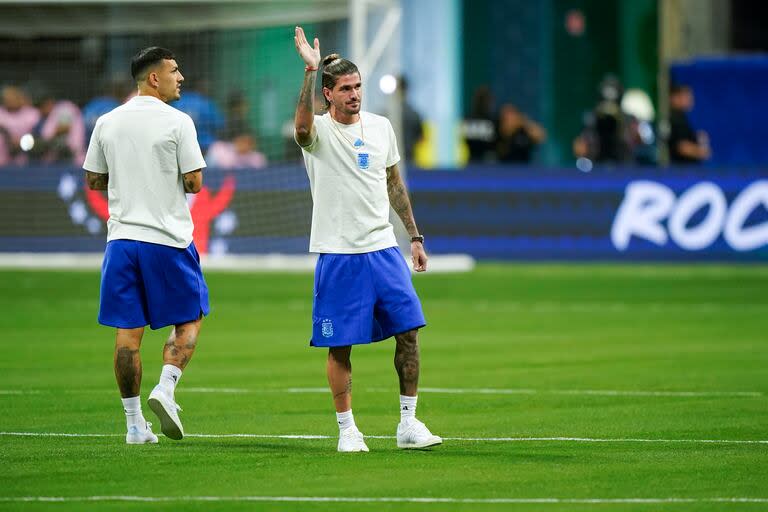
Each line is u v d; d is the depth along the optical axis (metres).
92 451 22.62
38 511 18.14
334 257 22.83
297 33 22.53
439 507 18.38
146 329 43.12
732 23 95.38
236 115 66.25
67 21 65.06
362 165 22.91
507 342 39.66
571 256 67.44
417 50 90.06
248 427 25.34
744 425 25.52
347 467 21.20
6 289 55.25
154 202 23.47
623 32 93.50
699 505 18.53
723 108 77.69
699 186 67.12
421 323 22.89
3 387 30.52
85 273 61.44
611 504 18.58
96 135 23.78
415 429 22.84
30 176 65.56
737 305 50.44
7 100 66.12
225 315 47.06
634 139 77.00
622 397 29.19
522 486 19.75
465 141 73.19
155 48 23.92
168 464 21.42
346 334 22.69
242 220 63.97
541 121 93.38
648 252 67.38
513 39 92.31
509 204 67.44
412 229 23.67
